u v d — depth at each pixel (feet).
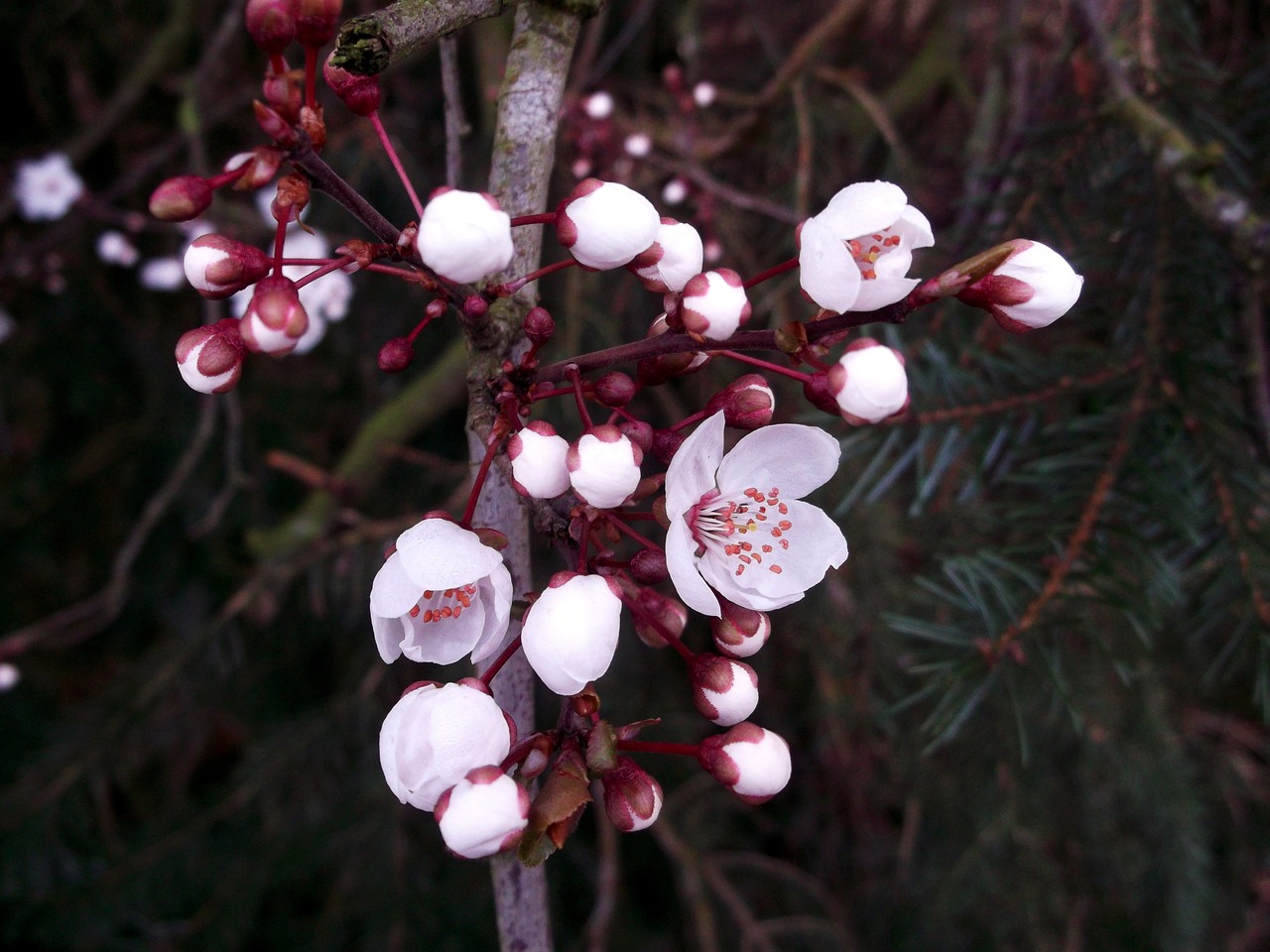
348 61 0.38
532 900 0.45
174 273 1.13
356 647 1.24
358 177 1.00
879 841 1.22
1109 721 0.94
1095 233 0.71
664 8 1.21
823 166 1.00
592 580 0.37
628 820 0.38
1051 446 0.64
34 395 1.30
